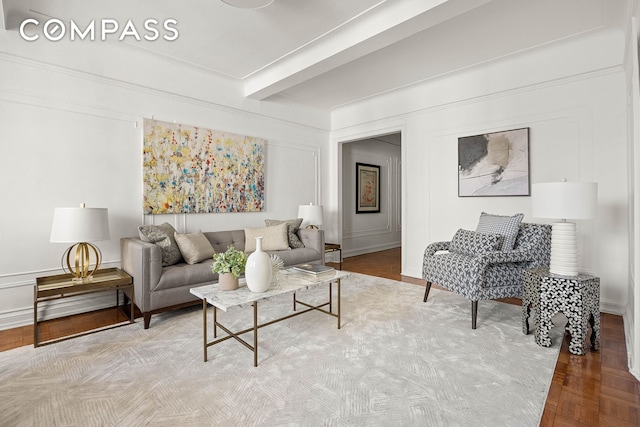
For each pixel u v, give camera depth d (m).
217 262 2.19
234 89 4.17
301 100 4.95
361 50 2.99
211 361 2.03
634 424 1.46
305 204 5.15
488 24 2.88
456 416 1.51
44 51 2.77
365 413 1.53
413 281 4.16
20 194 2.69
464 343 2.29
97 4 2.54
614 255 2.99
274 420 1.48
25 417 1.50
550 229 2.85
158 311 2.66
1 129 2.60
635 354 1.88
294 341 2.32
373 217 6.98
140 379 1.82
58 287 2.34
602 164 3.05
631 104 2.36
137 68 3.32
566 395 1.68
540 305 2.25
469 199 3.96
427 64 3.71
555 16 2.75
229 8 2.61
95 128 3.07
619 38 2.94
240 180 4.20
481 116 3.85
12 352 2.16
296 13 2.68
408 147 4.55
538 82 3.40
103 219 2.58
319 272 2.54
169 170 3.54
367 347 2.22
